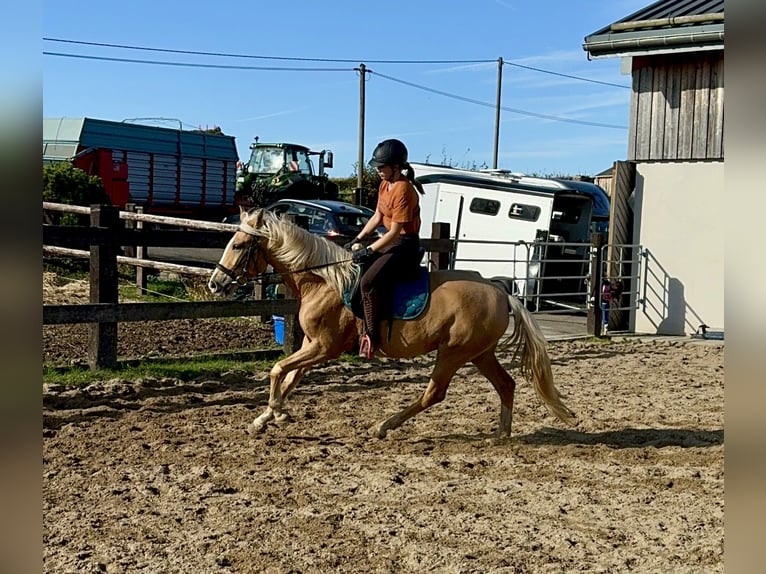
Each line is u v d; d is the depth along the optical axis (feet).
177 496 19.15
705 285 49.85
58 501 18.60
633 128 51.52
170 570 15.19
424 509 18.74
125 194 77.92
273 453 22.72
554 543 16.93
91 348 30.81
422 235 65.98
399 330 22.91
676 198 50.60
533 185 61.21
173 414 26.53
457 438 25.03
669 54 49.44
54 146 77.15
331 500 19.19
